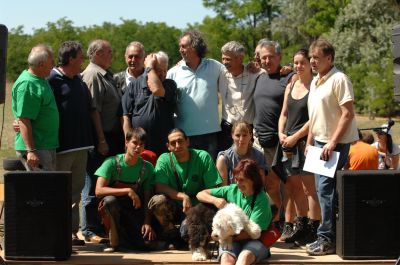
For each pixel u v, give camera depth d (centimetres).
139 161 745
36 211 686
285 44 5269
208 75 812
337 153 687
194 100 803
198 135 802
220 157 749
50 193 686
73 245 766
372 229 686
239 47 803
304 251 729
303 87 754
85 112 761
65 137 747
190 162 742
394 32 684
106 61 804
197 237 686
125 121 795
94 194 800
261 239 676
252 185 677
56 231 687
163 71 783
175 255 714
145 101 786
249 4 5447
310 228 756
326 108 695
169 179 744
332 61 697
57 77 748
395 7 3853
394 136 2506
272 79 796
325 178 699
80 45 754
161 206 722
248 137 742
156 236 740
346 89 684
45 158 722
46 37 7012
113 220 726
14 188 686
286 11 5028
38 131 720
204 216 692
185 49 803
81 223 834
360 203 685
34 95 708
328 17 4706
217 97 816
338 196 691
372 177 684
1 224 894
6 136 2595
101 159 802
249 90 814
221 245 674
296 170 752
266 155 803
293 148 748
